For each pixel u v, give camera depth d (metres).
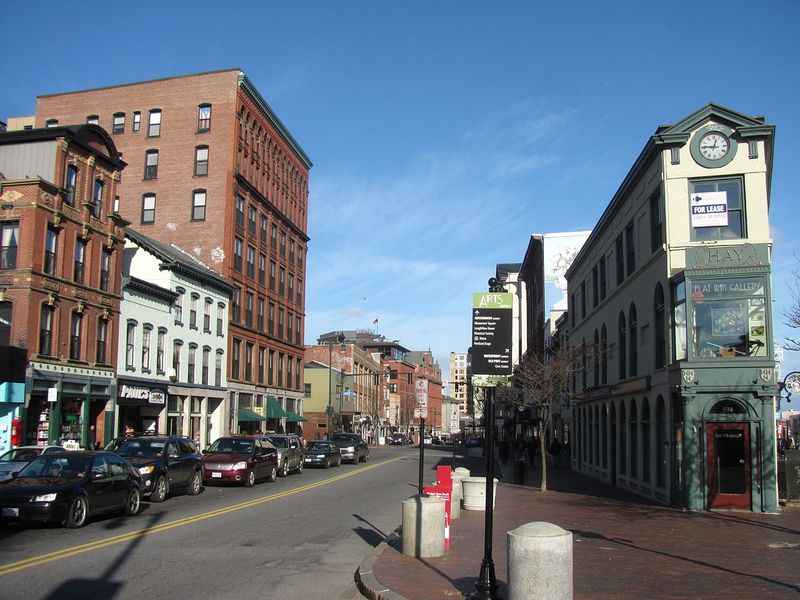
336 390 81.69
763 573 10.30
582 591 9.01
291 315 62.59
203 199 49.47
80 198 31.33
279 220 59.66
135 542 12.95
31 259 28.17
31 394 27.92
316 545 13.12
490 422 9.17
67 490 14.36
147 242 40.31
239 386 49.91
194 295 42.97
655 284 22.11
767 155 22.06
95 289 32.09
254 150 54.25
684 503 19.20
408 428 124.75
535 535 7.55
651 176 22.36
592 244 32.97
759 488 18.62
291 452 33.00
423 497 11.78
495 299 10.03
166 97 51.00
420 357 157.75
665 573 10.23
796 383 21.94
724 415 19.02
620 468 27.38
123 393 34.25
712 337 19.39
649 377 22.70
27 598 8.62
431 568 10.46
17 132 29.97
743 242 19.78
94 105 52.09
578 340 37.06
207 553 12.04
